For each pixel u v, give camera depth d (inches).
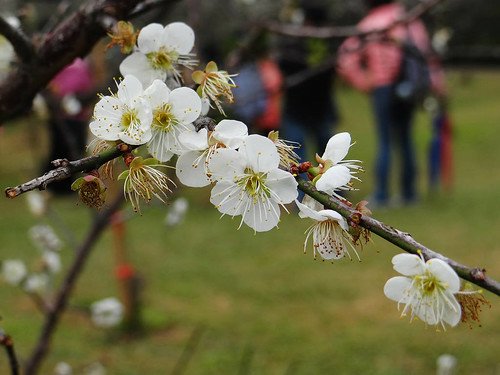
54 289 231.1
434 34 275.3
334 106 327.6
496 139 538.0
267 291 230.2
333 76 315.0
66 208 343.9
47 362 180.4
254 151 46.9
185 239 291.1
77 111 163.2
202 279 242.1
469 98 727.7
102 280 241.4
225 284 237.3
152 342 194.1
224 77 53.7
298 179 48.0
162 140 48.2
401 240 45.4
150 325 202.1
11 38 66.2
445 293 45.5
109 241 286.5
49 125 279.1
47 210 145.3
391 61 289.9
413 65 291.1
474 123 595.8
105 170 49.4
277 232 296.5
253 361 181.6
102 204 46.8
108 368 178.4
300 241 283.4
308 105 312.3
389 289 47.0
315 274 245.0
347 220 46.9
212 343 192.7
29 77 68.6
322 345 190.5
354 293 226.8
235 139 47.7
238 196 47.6
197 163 48.1
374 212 325.7
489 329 197.0
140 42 56.3
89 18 66.7
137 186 48.2
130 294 201.0
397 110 319.0
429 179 362.6
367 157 467.5
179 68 59.1
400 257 45.4
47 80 69.0
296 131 315.3
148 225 312.3
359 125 609.6
